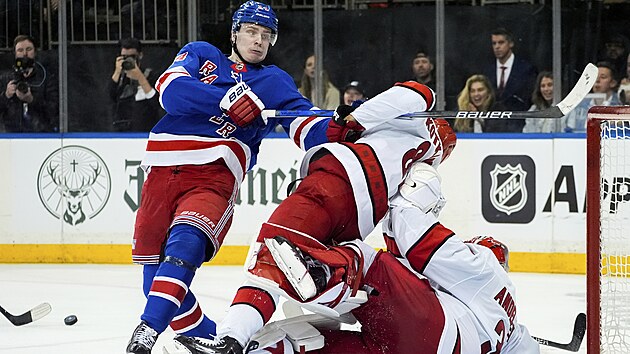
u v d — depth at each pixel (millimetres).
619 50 22281
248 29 11500
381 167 10133
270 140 23000
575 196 21766
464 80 22922
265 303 9508
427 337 9648
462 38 22828
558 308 17016
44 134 23734
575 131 22469
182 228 10469
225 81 11484
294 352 9719
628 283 15117
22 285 20125
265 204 23062
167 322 10062
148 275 11508
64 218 23656
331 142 10781
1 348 13719
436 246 9945
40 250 23734
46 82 24000
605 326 11305
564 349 12469
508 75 22734
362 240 10305
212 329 11680
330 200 9906
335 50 23328
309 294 9102
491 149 22188
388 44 23141
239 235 23125
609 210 11930
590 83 10477
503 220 22156
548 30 22531
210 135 11273
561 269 21859
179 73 11117
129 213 23500
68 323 15453
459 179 22344
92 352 13398
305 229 9734
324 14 23297
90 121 23984
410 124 10531
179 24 23656
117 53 23812
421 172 10367
